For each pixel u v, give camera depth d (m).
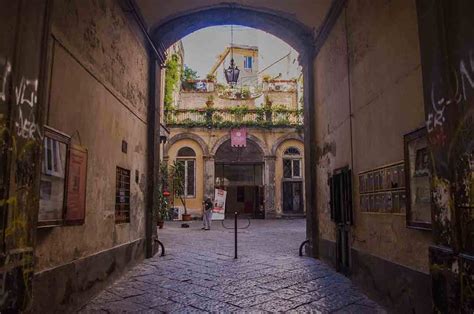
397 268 4.52
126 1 6.79
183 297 5.38
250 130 25.14
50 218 3.99
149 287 5.95
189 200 24.34
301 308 4.87
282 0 8.35
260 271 7.23
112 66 6.25
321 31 8.27
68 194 4.43
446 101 3.24
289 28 9.34
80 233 4.89
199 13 9.12
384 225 4.96
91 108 5.27
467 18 2.94
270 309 4.82
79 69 4.83
